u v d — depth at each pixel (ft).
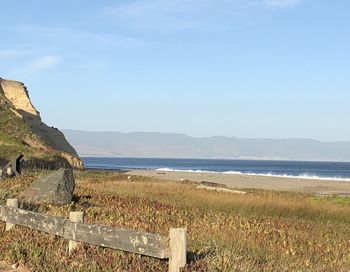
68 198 64.03
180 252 26.18
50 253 33.30
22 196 64.18
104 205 66.80
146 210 63.00
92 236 30.55
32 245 35.27
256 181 225.76
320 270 34.47
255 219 65.05
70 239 32.63
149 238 26.81
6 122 223.71
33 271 30.68
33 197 63.05
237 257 32.01
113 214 55.31
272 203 86.99
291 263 35.45
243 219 62.59
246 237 46.55
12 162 107.55
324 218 79.82
